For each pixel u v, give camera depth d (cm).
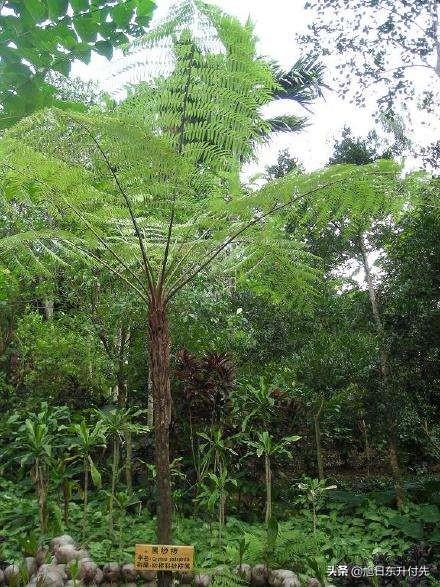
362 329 552
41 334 548
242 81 262
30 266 467
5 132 242
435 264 444
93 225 315
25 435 437
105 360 516
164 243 319
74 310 568
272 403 441
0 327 599
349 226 369
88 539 356
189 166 256
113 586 309
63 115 233
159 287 264
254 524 406
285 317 640
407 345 466
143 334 524
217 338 548
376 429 511
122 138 245
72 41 206
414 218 436
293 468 558
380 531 391
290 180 264
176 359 493
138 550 248
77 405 567
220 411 457
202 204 288
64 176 268
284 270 358
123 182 269
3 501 441
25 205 466
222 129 270
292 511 448
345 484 554
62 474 383
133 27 210
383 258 521
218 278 491
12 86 213
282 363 583
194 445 491
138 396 568
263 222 318
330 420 558
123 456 505
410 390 475
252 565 312
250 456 456
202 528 394
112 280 494
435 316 449
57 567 299
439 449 480
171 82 262
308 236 519
